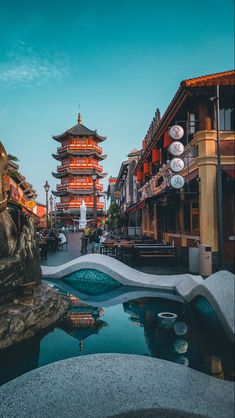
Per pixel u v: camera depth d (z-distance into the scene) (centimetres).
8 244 614
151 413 270
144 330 523
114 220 4628
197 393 303
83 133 8212
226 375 345
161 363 357
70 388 303
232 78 1219
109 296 794
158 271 1125
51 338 495
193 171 1345
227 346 443
